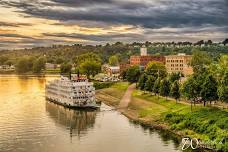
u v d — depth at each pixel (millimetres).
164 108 187125
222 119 138125
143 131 150375
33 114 189500
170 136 140875
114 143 133375
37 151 124375
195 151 120812
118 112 198250
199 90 169750
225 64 181625
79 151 124688
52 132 150250
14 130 152875
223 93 154750
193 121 144375
